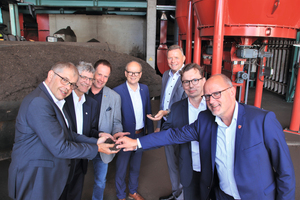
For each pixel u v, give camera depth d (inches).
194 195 69.6
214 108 48.4
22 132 50.1
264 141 46.5
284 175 45.9
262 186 47.6
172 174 84.4
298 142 143.7
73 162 61.6
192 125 60.0
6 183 97.4
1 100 74.7
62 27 356.2
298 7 125.7
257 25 128.3
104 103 77.6
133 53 361.4
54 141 49.6
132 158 87.7
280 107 234.7
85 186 99.1
